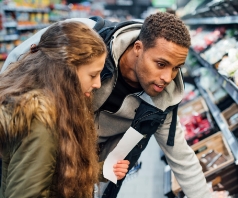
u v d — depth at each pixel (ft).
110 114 5.78
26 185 3.41
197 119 11.43
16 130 3.46
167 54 4.43
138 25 5.51
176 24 4.47
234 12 10.03
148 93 4.99
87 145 4.00
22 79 3.69
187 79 19.88
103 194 6.42
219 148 9.16
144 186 9.59
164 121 5.80
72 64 3.60
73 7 41.73
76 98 3.69
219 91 12.28
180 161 5.95
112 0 63.98
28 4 26.35
